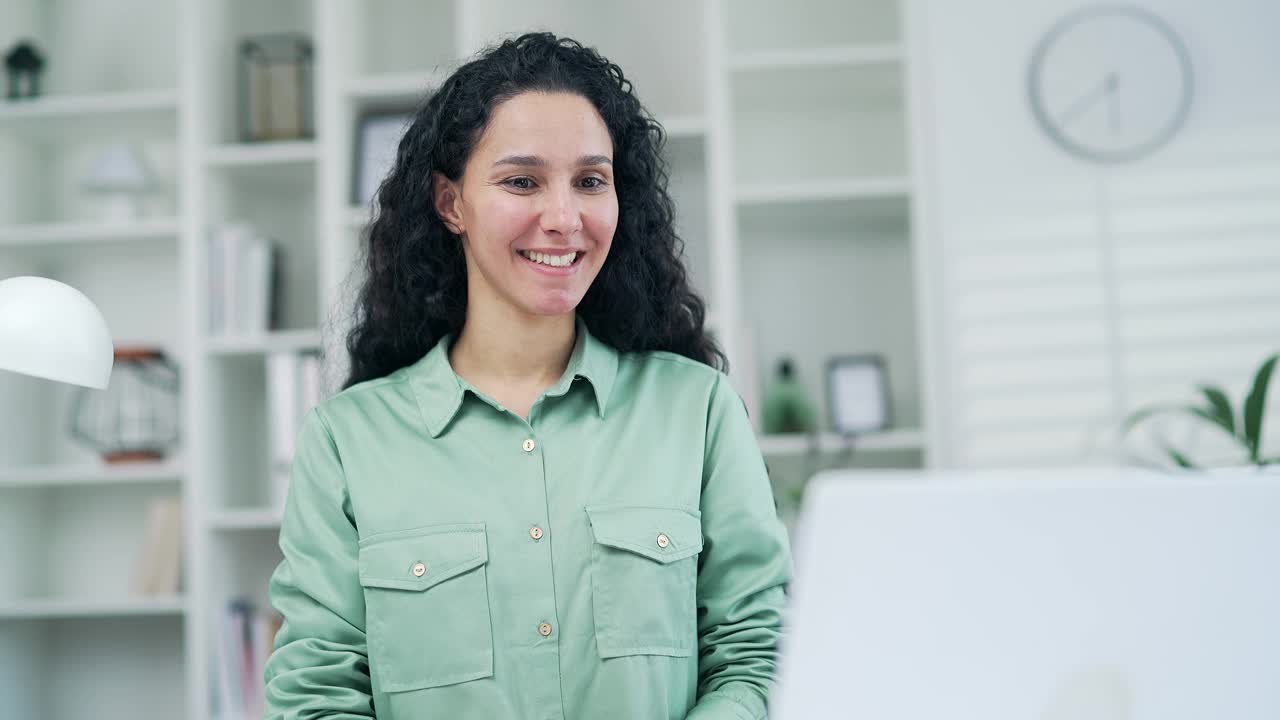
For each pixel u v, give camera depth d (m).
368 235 1.40
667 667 1.18
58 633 3.53
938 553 0.69
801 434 3.28
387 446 1.24
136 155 3.40
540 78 1.21
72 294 1.77
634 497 1.21
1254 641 0.69
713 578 1.26
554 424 1.25
